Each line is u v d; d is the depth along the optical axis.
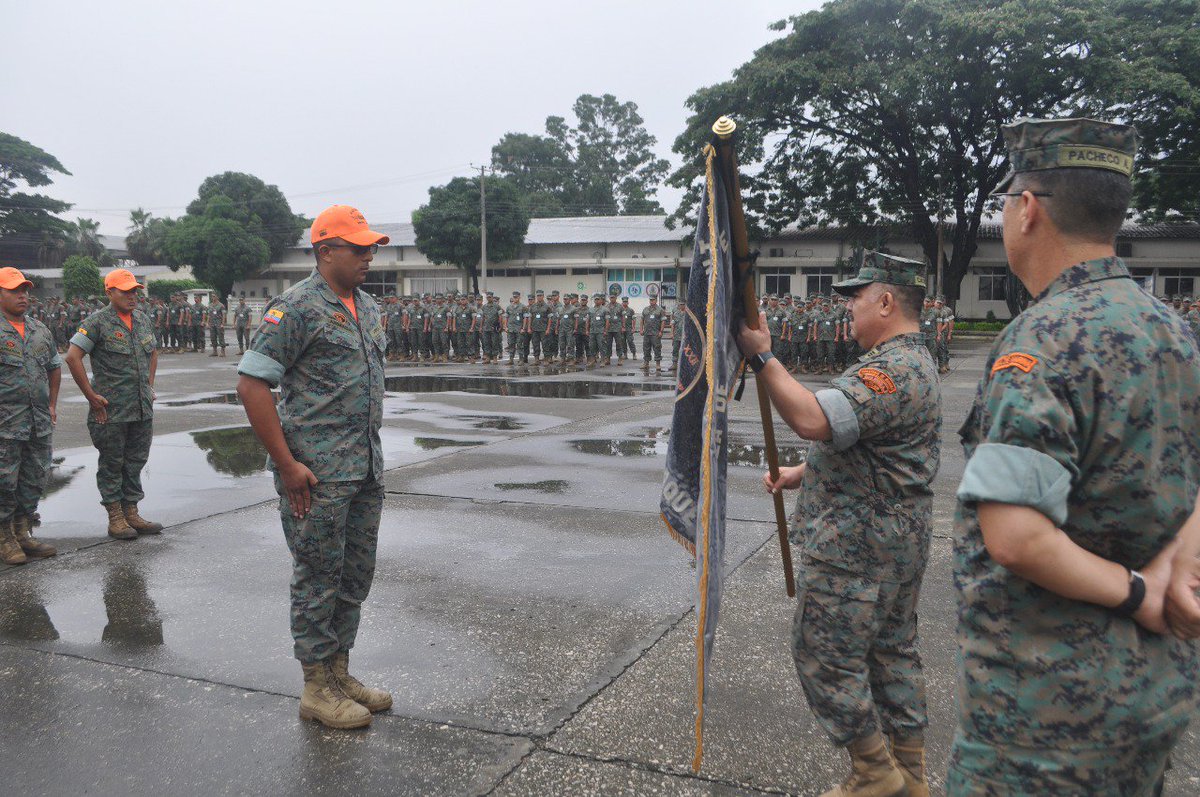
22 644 4.01
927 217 32.00
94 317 5.58
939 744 3.04
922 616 4.25
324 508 3.16
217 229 45.41
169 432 10.38
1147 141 27.20
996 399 1.49
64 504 6.77
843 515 2.46
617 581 4.82
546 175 71.62
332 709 3.20
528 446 9.34
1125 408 1.43
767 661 3.74
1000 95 27.08
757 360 2.39
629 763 2.91
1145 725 1.45
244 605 4.50
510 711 3.29
